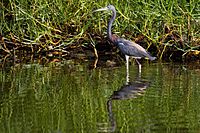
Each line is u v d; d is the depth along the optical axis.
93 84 14.68
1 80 15.42
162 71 16.19
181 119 11.34
